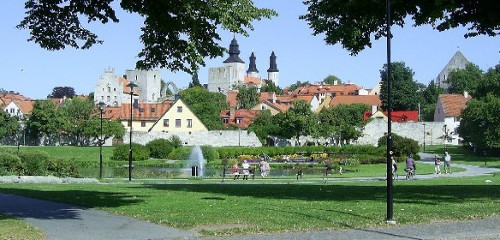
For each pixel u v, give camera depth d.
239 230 13.48
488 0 19.84
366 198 21.12
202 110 110.12
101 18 17.22
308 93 182.12
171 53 18.20
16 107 131.75
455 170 48.84
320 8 21.75
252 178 41.19
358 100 141.00
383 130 96.00
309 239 12.53
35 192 23.67
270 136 94.00
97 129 95.38
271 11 17.23
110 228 14.04
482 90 89.75
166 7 16.58
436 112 111.12
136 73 169.75
